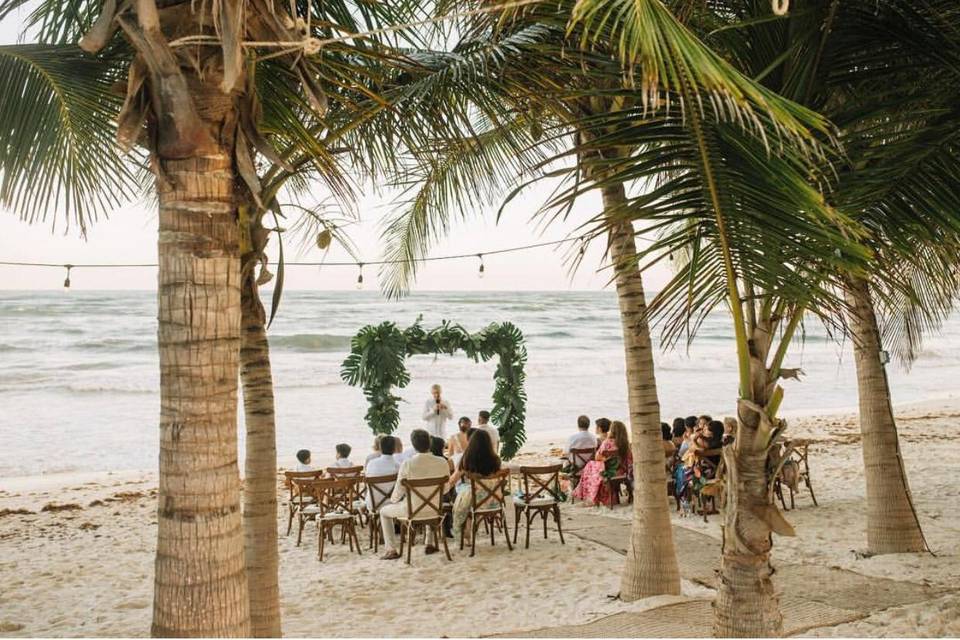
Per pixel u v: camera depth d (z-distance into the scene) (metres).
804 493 10.38
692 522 8.72
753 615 3.49
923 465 11.96
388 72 4.60
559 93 4.19
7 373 28.86
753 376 3.54
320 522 7.87
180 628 2.52
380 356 11.53
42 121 3.20
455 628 5.43
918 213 3.53
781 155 2.88
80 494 12.41
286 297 67.25
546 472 8.08
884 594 5.49
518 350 12.76
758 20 3.28
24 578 7.30
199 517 2.56
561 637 4.85
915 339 8.80
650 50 2.02
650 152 3.06
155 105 2.62
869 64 3.65
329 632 5.45
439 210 6.80
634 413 5.78
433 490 7.57
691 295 3.29
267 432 4.31
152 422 20.81
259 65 3.54
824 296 3.15
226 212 2.69
